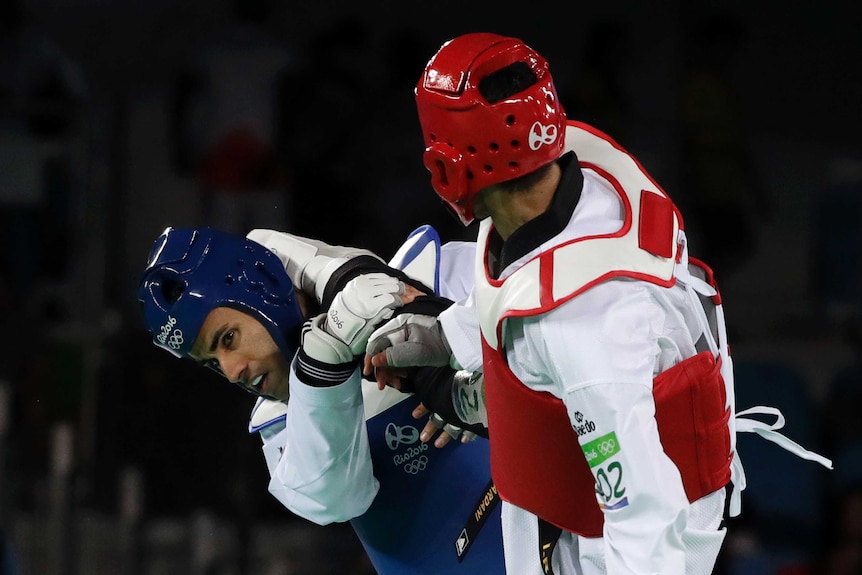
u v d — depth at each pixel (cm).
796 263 2022
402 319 716
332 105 1845
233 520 1462
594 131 669
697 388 619
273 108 1853
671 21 2289
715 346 648
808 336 1892
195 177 1845
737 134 1989
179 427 1462
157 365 1478
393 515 827
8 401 1474
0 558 1400
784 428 1680
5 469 1445
